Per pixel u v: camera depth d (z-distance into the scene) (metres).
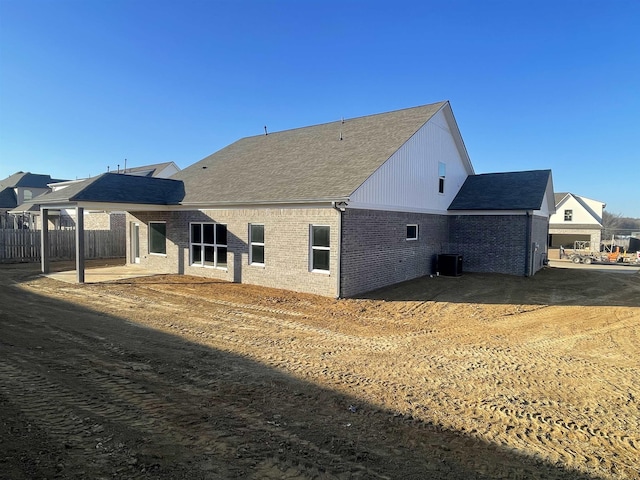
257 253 15.66
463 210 20.16
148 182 19.38
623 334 9.64
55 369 6.64
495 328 10.10
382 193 15.03
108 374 6.50
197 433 4.68
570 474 4.11
